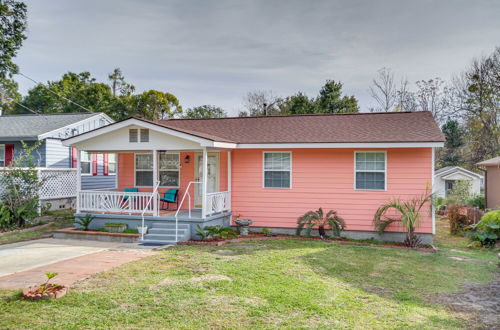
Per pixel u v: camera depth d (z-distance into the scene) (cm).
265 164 1391
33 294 613
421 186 1247
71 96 4591
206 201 1244
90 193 1338
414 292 708
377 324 536
